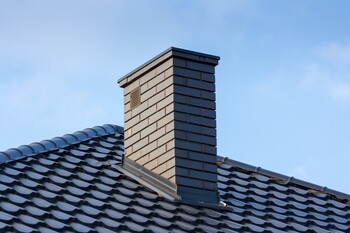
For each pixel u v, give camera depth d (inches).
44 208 596.7
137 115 711.7
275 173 749.9
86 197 633.6
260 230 647.1
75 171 673.6
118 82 737.6
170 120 681.6
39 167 661.9
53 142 706.2
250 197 701.3
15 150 672.4
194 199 668.1
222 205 671.8
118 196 650.8
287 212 689.6
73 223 587.5
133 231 594.9
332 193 741.3
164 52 696.4
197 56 702.5
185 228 620.7
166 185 670.5
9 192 607.2
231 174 738.8
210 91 703.7
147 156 692.7
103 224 593.9
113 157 715.4
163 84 695.7
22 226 561.0
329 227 681.6
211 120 697.0
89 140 737.6
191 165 676.7
